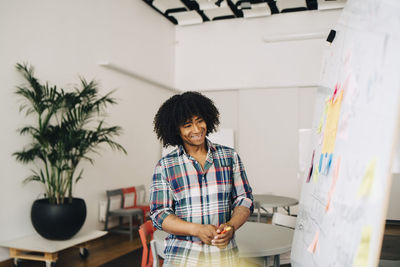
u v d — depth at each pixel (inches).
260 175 290.2
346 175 36.0
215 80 307.0
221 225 52.1
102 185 214.5
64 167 156.9
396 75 27.6
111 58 226.4
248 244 85.0
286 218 110.2
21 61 158.9
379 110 29.6
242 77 299.4
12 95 154.0
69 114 164.9
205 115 58.2
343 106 41.4
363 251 28.0
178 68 319.0
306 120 283.9
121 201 223.5
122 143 236.5
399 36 28.5
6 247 149.9
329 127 47.8
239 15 295.0
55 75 178.7
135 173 252.1
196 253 54.6
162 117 60.3
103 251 176.7
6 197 151.3
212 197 56.6
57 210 149.3
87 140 161.6
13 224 154.5
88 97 170.7
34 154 153.6
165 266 56.7
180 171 57.7
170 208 58.2
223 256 55.3
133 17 252.2
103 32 218.4
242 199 58.7
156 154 284.7
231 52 303.1
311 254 45.1
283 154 285.9
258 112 293.1
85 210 162.7
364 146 31.9
